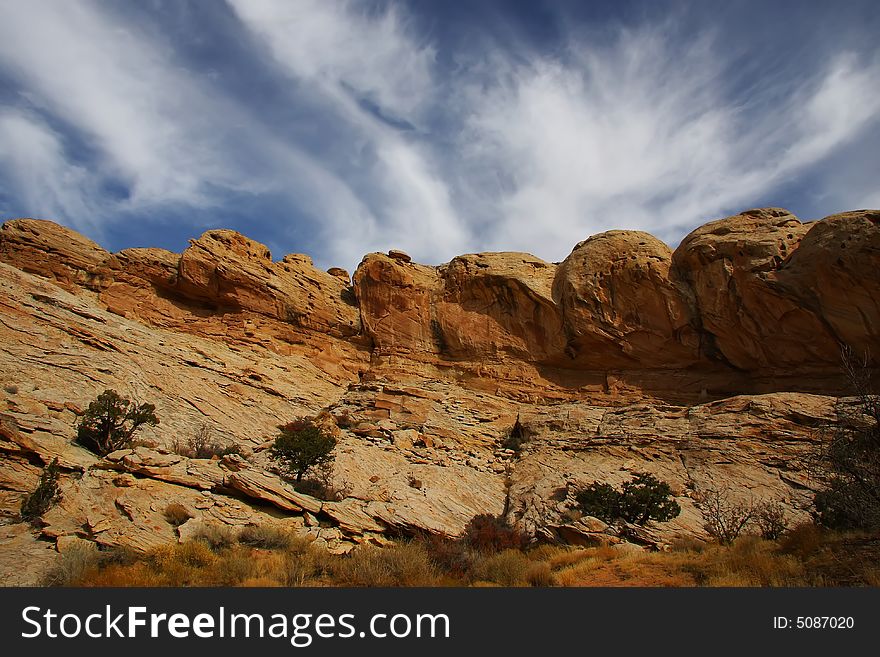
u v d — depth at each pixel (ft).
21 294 108.17
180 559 46.39
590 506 81.15
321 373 143.43
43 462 64.49
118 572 42.73
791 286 124.77
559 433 124.77
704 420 114.32
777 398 113.39
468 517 83.66
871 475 40.81
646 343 146.61
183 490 62.54
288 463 80.64
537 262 166.91
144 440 81.56
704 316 139.74
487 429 131.85
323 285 162.71
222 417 107.24
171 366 113.39
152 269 141.08
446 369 153.89
